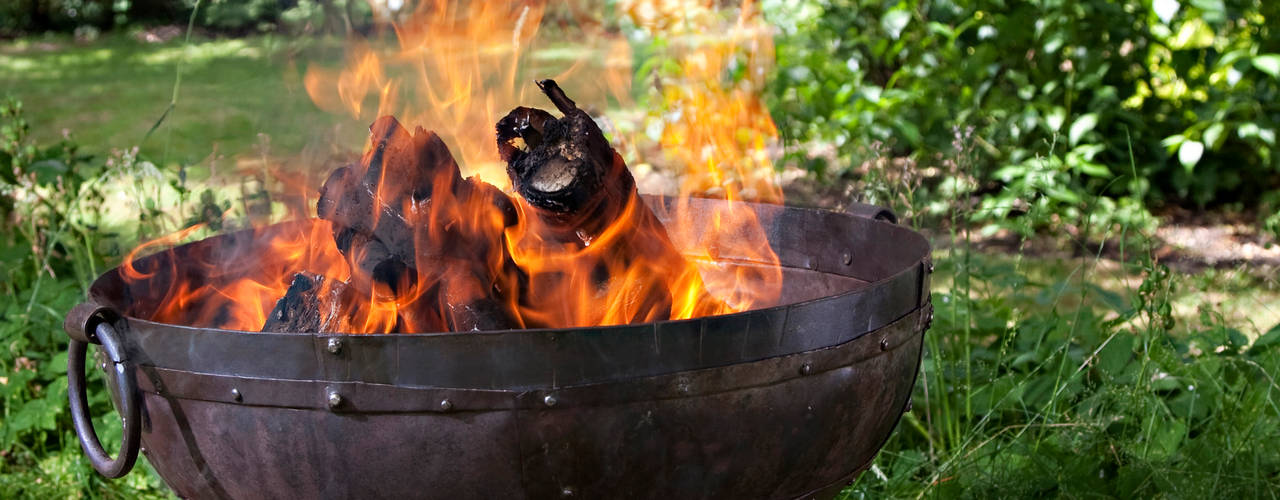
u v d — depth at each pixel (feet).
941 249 12.62
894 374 5.15
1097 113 13.14
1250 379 7.84
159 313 5.85
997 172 12.98
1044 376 7.98
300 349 4.22
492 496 4.42
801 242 6.74
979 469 7.13
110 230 11.49
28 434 8.77
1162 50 14.17
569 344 4.20
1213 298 11.14
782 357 4.54
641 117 17.20
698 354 4.36
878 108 13.78
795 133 14.53
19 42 36.14
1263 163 14.30
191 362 4.40
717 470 4.61
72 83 27.30
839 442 4.99
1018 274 8.93
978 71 13.50
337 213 5.10
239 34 34.01
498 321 4.98
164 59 30.71
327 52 24.31
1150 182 14.44
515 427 4.27
